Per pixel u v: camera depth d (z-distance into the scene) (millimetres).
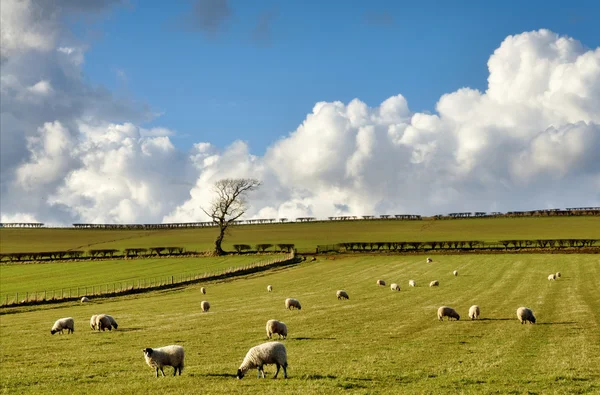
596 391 22328
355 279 84750
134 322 48000
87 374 27500
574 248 116250
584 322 41844
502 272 85875
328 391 22531
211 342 36719
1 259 133500
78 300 70750
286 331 37938
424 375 25625
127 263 121188
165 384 24375
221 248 149500
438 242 129625
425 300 58781
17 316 57406
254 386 23547
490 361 28734
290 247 139750
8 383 25875
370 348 33156
